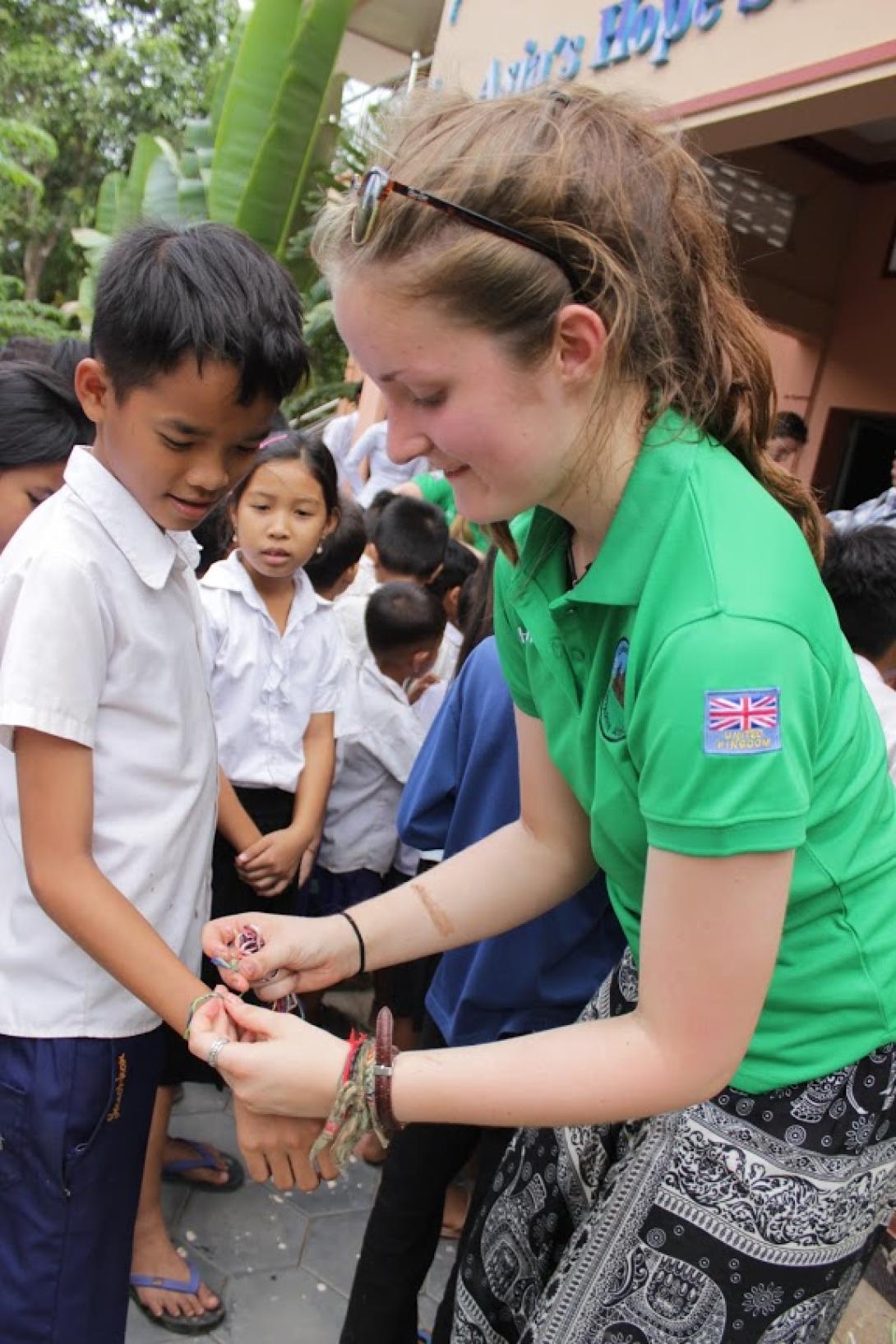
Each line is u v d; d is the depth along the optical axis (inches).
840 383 244.7
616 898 50.2
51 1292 56.5
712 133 173.3
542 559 45.3
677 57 177.5
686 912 37.7
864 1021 44.5
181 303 47.1
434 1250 68.1
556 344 36.0
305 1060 42.1
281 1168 48.0
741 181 225.1
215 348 47.4
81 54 644.7
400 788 101.9
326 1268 81.7
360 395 310.7
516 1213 55.1
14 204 616.7
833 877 42.9
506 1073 40.2
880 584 79.3
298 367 51.1
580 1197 52.8
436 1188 65.7
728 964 37.8
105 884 51.3
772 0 160.4
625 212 36.8
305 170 284.8
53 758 50.5
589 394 37.5
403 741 100.5
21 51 610.9
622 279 35.9
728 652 35.9
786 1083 44.5
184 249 49.1
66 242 660.1
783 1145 44.8
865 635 80.8
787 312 240.2
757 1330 46.4
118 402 49.9
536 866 53.7
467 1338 56.6
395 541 119.1
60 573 50.5
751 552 37.4
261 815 89.3
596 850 47.7
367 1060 41.1
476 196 34.7
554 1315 48.3
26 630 49.9
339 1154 42.4
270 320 49.1
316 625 92.4
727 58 168.7
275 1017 44.1
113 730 54.3
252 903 91.0
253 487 85.6
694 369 40.5
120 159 647.8
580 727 44.1
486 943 64.2
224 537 105.3
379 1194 67.8
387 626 97.9
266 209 286.5
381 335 35.9
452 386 36.0
